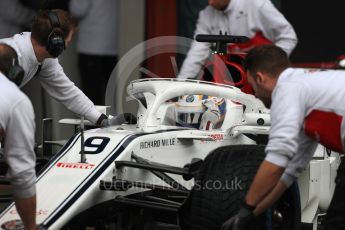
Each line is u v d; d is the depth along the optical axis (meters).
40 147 20.98
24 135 14.55
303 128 15.20
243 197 16.03
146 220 18.67
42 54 18.23
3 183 17.91
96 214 16.97
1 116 14.36
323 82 14.95
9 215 16.14
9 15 26.61
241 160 16.42
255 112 20.84
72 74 28.50
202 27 26.78
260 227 16.38
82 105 20.19
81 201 16.23
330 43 30.31
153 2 29.80
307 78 15.00
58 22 17.91
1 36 26.77
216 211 16.19
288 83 14.89
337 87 14.89
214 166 16.48
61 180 16.78
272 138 14.70
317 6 30.27
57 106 27.62
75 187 16.52
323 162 20.22
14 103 14.45
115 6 28.47
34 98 27.80
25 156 14.69
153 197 17.94
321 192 20.30
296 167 15.70
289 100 14.73
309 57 30.58
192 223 16.55
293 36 26.17
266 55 15.29
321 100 14.88
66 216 15.90
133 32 29.19
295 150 14.63
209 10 26.58
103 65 28.80
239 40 21.70
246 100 20.66
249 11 25.92
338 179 15.95
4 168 19.33
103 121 20.08
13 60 15.48
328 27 30.28
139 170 17.86
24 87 27.73
